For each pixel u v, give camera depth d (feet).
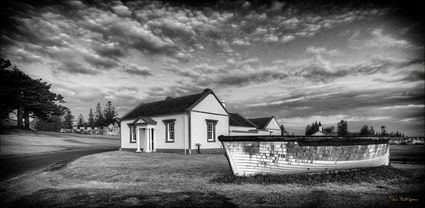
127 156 72.49
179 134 85.15
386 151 45.60
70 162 59.47
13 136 144.87
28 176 41.27
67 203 25.17
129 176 39.04
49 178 39.45
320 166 36.47
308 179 34.24
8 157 73.72
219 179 34.88
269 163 35.17
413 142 212.02
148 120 91.97
